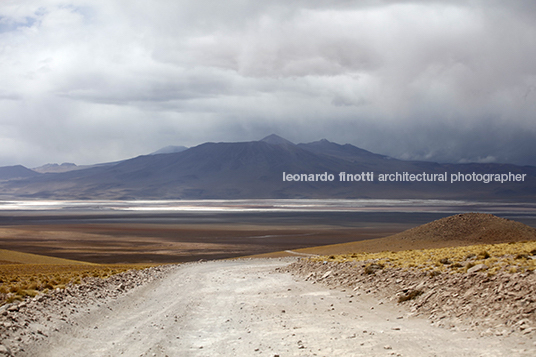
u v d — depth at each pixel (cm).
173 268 5309
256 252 10381
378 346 1411
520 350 1250
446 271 2341
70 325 1734
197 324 1906
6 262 7038
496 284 1853
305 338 1589
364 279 2794
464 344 1380
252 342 1560
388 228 18612
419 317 1869
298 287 2998
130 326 1809
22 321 1656
